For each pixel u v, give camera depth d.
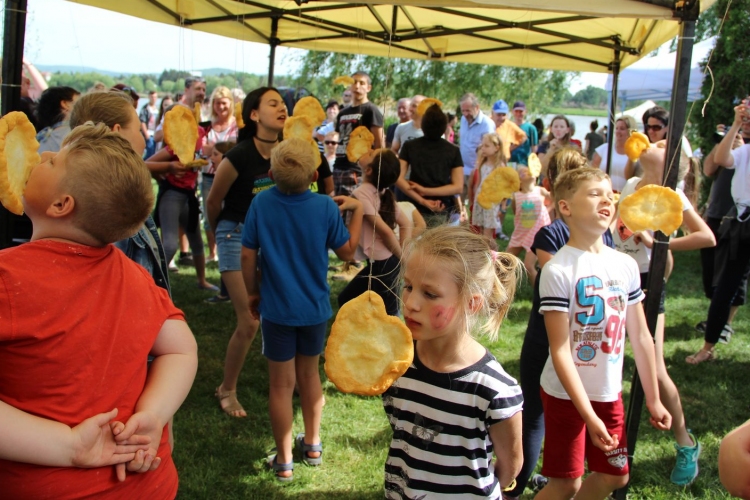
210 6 5.17
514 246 6.38
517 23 4.98
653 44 4.68
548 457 2.49
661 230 2.76
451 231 1.79
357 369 1.73
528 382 2.85
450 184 5.63
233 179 3.69
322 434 3.67
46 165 1.48
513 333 5.59
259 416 3.82
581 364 2.41
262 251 3.05
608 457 2.44
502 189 4.78
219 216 3.79
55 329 1.37
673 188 2.78
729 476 1.34
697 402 4.30
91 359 1.42
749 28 7.91
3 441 1.28
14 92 2.86
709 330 4.99
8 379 1.34
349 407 4.04
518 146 10.12
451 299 1.69
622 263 2.50
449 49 6.41
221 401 3.88
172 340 1.69
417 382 1.79
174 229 5.73
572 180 2.44
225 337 5.14
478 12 5.29
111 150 1.51
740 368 4.92
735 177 4.80
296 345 3.16
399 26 5.98
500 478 1.85
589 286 2.37
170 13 5.18
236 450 3.44
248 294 3.17
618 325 2.42
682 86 2.72
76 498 1.38
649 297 2.93
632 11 2.64
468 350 1.79
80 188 1.45
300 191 3.05
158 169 4.26
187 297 6.09
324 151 9.03
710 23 8.23
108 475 1.43
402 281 1.82
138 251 2.28
